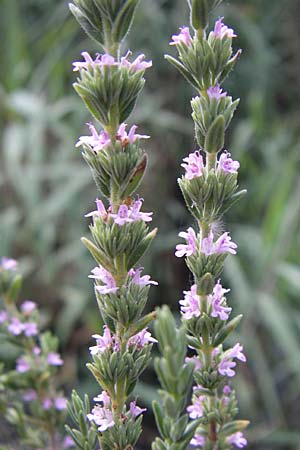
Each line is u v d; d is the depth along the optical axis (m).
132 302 0.13
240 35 0.52
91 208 0.44
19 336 0.19
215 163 0.13
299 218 0.40
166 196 0.47
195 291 0.14
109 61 0.12
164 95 0.51
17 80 0.48
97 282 0.13
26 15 0.57
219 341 0.14
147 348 0.13
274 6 0.55
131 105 0.13
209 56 0.13
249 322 0.36
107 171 0.13
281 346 0.37
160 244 0.42
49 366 0.19
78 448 0.14
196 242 0.14
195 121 0.14
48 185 0.48
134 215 0.13
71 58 0.51
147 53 0.49
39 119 0.44
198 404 0.15
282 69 0.57
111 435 0.13
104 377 0.13
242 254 0.42
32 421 0.18
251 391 0.36
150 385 0.36
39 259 0.42
